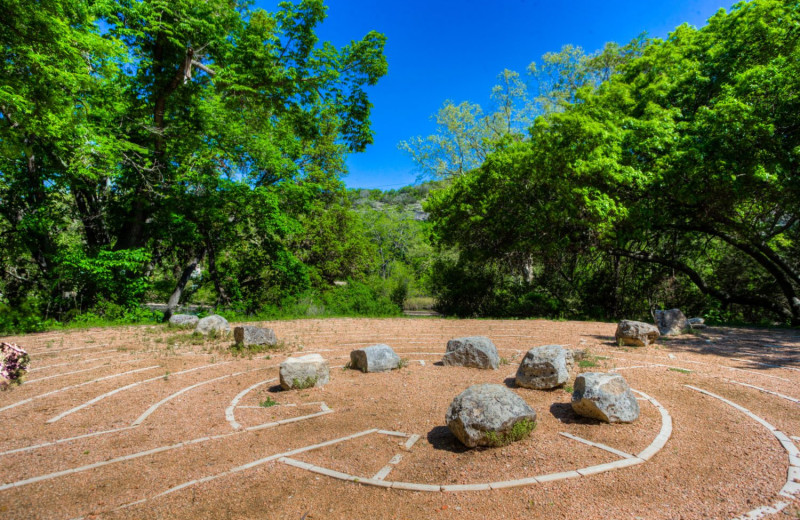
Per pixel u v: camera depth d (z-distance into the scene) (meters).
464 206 21.48
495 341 12.00
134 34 16.41
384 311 20.86
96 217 19.25
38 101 10.07
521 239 20.91
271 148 20.53
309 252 28.81
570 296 20.47
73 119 11.66
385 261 49.03
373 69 18.75
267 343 11.31
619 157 16.81
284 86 18.78
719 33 18.95
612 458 4.36
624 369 7.97
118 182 18.61
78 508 3.72
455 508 3.55
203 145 19.11
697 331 13.51
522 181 20.70
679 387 6.78
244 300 22.80
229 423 5.76
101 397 6.99
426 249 48.34
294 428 5.52
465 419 4.72
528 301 20.62
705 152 15.35
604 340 11.76
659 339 11.84
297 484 4.04
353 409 6.20
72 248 17.78
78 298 18.00
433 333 13.95
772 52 16.80
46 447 5.07
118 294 17.86
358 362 8.68
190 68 18.25
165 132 18.17
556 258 21.69
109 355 10.29
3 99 8.97
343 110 19.69
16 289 19.92
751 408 5.72
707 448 4.53
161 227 19.41
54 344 11.83
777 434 4.79
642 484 3.82
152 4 15.71
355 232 30.72
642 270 21.20
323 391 7.16
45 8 8.85
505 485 3.88
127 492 3.98
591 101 19.06
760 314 20.55
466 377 7.83
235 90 18.73
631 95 20.41
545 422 5.43
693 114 18.05
